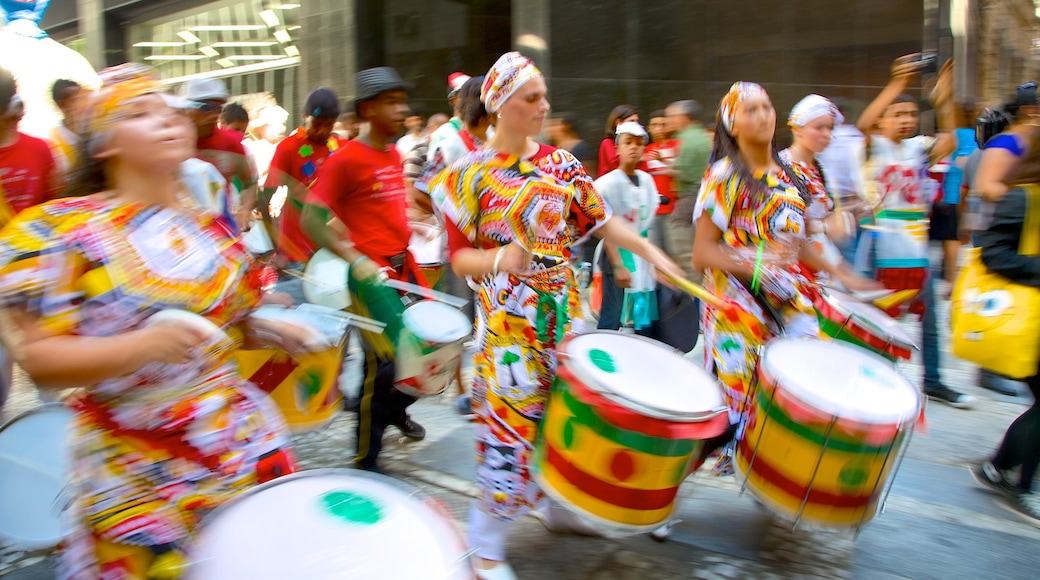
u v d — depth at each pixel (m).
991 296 3.44
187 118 1.82
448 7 12.08
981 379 5.02
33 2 6.14
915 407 2.54
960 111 6.86
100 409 1.71
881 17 9.69
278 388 2.63
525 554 3.01
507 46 12.34
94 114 1.71
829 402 2.44
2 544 3.15
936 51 9.58
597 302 5.05
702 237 3.09
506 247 2.52
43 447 2.70
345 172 3.63
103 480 1.67
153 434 1.70
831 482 2.51
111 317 1.67
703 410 2.29
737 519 3.31
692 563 2.95
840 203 4.93
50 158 3.69
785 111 9.97
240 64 13.09
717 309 3.10
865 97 9.87
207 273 1.79
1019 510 3.44
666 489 2.36
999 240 3.40
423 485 3.63
